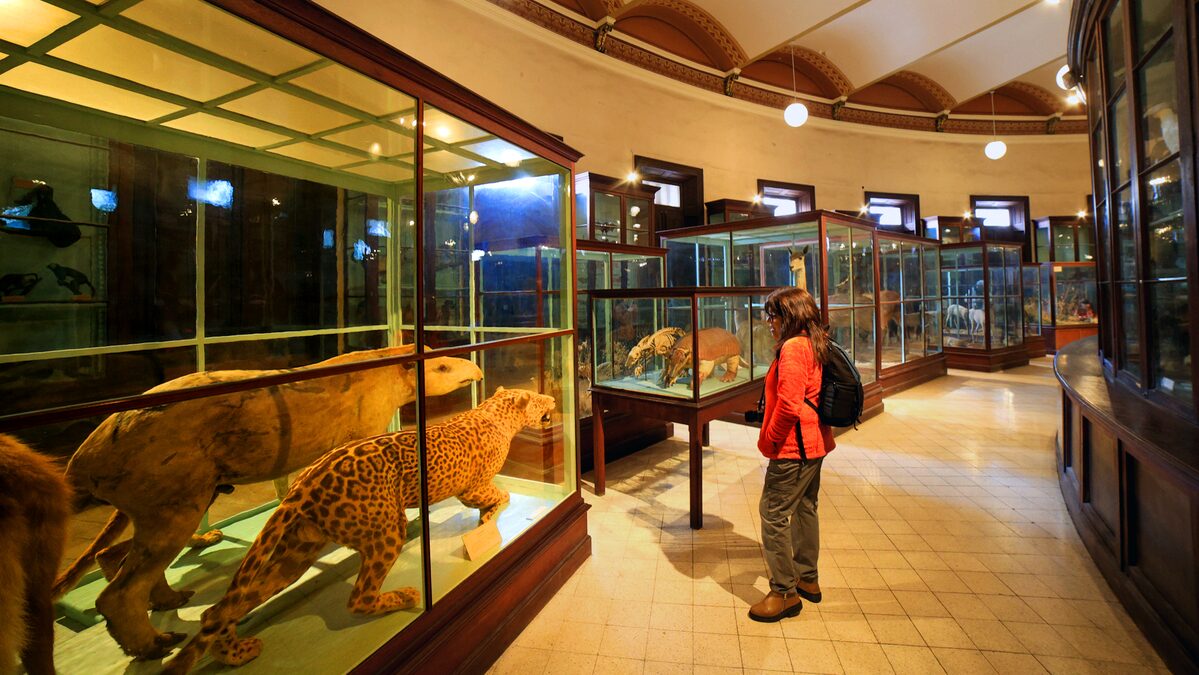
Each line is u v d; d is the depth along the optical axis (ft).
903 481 13.05
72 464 3.71
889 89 35.40
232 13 3.84
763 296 13.91
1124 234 9.36
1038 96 37.78
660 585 8.29
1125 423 6.55
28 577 3.04
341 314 6.67
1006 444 16.06
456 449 6.69
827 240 18.24
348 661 4.82
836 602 7.75
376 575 5.38
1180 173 6.54
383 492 5.52
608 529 10.49
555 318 9.27
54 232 4.22
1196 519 5.49
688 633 7.06
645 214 23.00
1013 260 33.14
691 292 10.68
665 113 25.75
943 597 7.81
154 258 5.02
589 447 14.43
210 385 4.23
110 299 4.61
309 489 5.09
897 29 27.43
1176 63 6.42
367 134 6.15
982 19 25.26
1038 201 38.78
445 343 6.86
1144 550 7.09
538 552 7.74
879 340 21.44
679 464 14.84
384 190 6.47
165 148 5.18
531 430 8.86
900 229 37.09
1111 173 9.64
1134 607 6.94
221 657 4.44
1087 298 39.19
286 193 6.21
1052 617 7.23
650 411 11.28
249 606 4.64
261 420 4.74
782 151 31.01
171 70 4.66
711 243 21.09
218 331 5.65
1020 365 32.91
